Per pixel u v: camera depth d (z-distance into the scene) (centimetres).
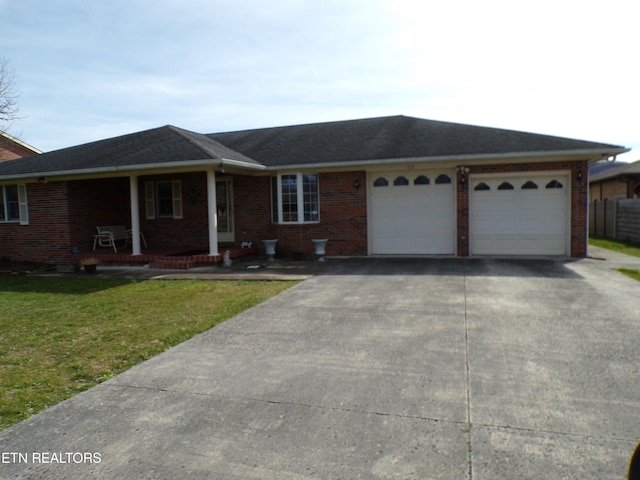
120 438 359
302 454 332
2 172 1443
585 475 298
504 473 302
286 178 1430
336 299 816
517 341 558
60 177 1370
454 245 1350
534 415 377
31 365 520
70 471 318
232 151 1466
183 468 319
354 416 384
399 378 459
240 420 383
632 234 1812
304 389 440
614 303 737
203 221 1560
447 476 301
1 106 2117
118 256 1362
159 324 682
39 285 1077
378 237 1412
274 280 1033
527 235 1308
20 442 356
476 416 377
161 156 1262
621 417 370
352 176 1397
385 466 314
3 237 1507
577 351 520
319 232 1430
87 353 558
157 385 457
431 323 645
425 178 1366
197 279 1091
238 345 575
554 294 807
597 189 2894
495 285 895
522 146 1244
